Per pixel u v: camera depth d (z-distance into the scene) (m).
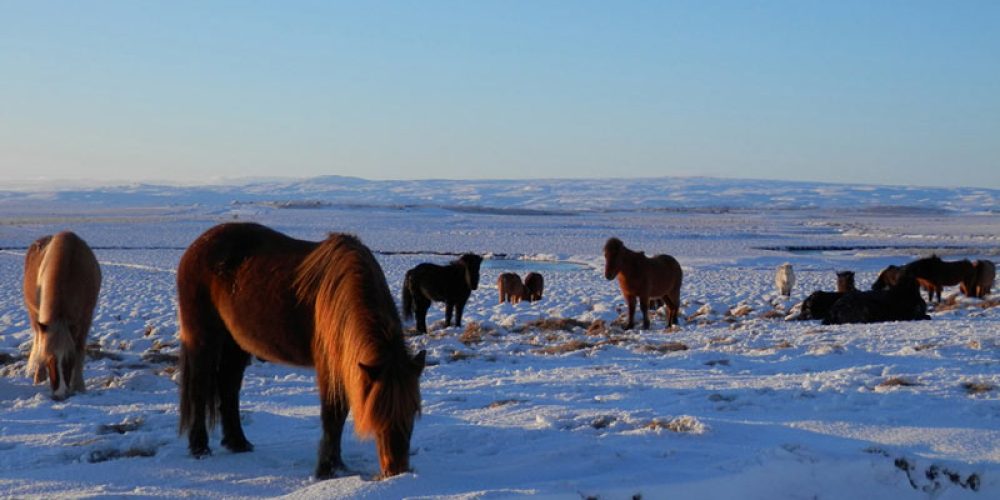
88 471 5.59
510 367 10.62
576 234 69.12
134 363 11.01
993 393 7.92
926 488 5.77
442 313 20.36
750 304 21.02
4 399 8.86
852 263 40.16
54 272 8.65
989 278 22.41
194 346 6.02
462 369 10.41
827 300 16.97
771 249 52.66
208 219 95.25
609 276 16.11
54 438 6.57
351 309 5.06
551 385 8.80
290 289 5.57
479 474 5.38
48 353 8.46
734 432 6.42
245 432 6.84
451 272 16.86
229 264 5.87
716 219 112.88
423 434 6.34
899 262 40.91
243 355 6.20
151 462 5.81
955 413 7.23
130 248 48.19
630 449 5.95
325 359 5.32
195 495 5.12
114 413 7.77
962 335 12.11
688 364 10.38
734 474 5.36
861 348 11.16
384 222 88.06
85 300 9.02
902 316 15.67
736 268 37.00
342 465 5.51
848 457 5.76
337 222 87.31
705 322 17.36
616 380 9.13
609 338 13.30
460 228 78.06
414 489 4.85
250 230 6.09
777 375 9.43
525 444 6.13
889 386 8.29
